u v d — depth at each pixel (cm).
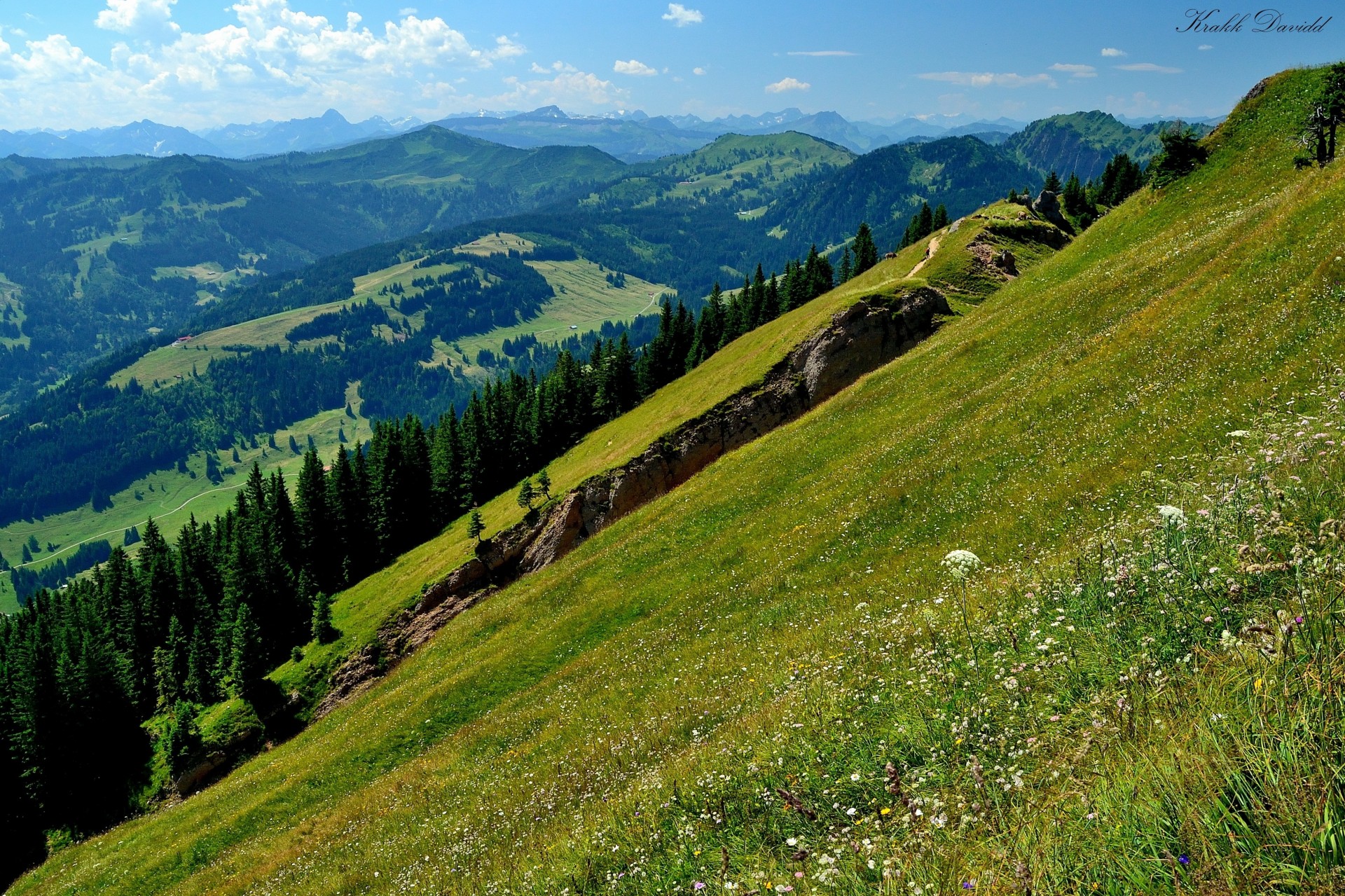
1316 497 765
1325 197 2638
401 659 7594
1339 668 397
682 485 5606
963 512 2377
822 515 3222
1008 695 751
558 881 962
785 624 2225
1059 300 4394
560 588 4459
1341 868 294
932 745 743
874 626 1553
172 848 3838
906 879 475
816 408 5856
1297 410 1577
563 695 2811
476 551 7969
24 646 9938
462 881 1329
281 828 3394
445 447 12150
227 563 10512
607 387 12662
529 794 1822
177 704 7688
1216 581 691
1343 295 1964
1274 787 343
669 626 2883
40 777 7512
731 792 939
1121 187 12775
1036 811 493
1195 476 1480
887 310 6969
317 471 11238
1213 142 5806
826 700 1108
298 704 7450
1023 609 1015
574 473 8900
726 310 14425
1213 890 329
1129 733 515
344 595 9888
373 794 2967
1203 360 2253
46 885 4641
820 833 701
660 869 808
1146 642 671
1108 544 1079
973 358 4400
